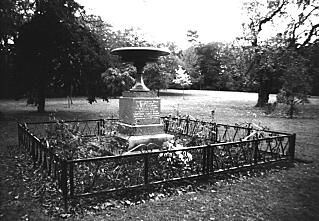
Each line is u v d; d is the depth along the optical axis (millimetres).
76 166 6168
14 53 17000
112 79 26625
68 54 17547
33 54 16953
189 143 8195
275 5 22125
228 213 4676
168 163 6348
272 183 6148
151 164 6445
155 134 8227
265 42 21906
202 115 18531
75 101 30328
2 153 8070
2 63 17500
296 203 5129
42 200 4953
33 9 17641
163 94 45094
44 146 6090
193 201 5117
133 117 8016
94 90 18859
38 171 6348
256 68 22734
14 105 24891
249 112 20984
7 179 5961
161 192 5434
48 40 16703
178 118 11875
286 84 19844
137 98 8047
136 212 4621
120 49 7500
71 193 4676
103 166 6211
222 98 37781
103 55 18703
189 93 48469
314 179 6438
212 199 5230
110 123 11016
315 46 22328
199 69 56094
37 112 18828
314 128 13953
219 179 6270
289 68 20219
